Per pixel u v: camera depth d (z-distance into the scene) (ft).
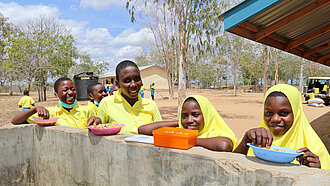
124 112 10.13
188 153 5.52
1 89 176.86
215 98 88.69
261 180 4.49
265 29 14.46
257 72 137.49
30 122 11.45
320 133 25.13
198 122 7.72
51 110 12.52
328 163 6.81
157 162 6.02
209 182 5.19
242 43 96.53
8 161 9.82
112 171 7.14
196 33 28.66
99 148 7.51
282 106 6.66
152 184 6.16
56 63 81.15
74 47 84.84
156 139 6.15
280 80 171.53
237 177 4.76
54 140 9.28
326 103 61.46
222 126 8.46
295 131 6.95
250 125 31.60
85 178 8.09
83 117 12.99
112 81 144.77
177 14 30.73
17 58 77.61
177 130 6.52
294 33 17.51
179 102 31.37
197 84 236.43
